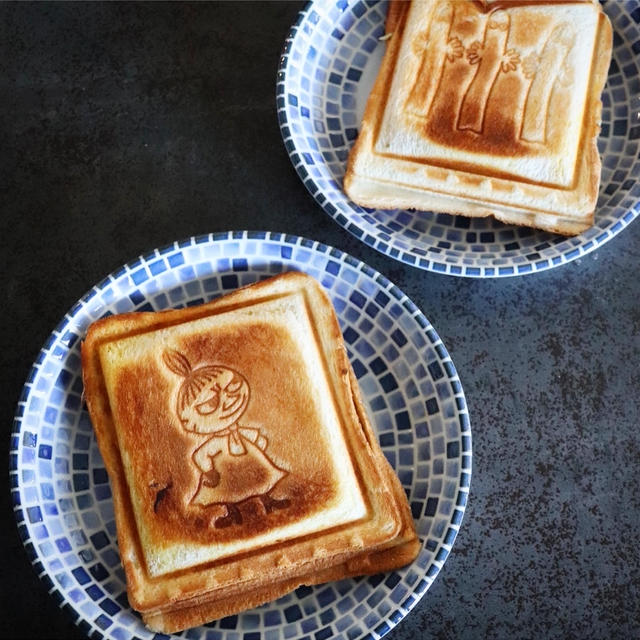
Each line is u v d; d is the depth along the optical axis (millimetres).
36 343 435
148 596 373
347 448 392
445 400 399
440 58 448
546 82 441
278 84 435
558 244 423
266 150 462
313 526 381
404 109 443
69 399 403
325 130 461
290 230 454
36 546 371
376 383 418
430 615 406
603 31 455
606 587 409
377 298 416
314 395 392
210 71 471
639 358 435
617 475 421
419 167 438
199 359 394
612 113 463
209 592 377
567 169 433
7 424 427
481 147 436
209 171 459
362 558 386
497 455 423
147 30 474
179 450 384
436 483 395
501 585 409
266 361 395
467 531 414
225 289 424
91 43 472
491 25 451
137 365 393
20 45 471
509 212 435
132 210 453
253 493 381
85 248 448
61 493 394
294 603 391
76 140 460
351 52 472
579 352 436
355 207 443
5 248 446
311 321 407
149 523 378
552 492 419
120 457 390
